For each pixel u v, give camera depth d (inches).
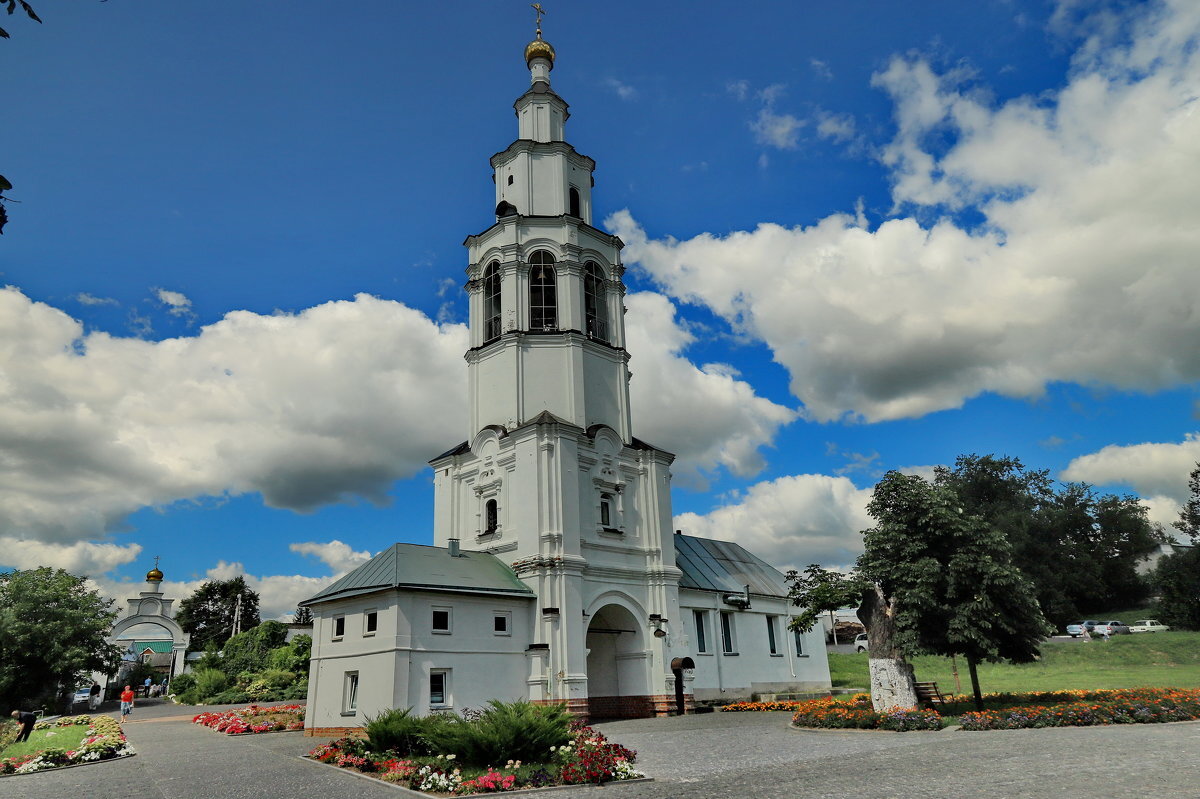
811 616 1074.1
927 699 1111.0
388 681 1080.8
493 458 1472.7
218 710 1855.3
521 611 1283.2
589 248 1664.6
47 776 736.3
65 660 1854.1
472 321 1636.3
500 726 653.9
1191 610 2935.5
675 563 1557.6
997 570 1006.4
